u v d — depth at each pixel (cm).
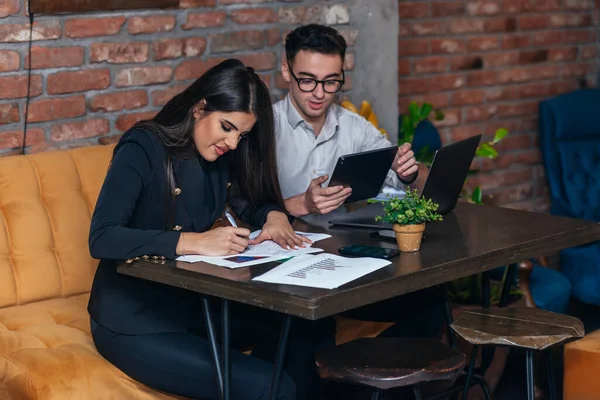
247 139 279
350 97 423
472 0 484
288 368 269
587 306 470
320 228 291
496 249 256
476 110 497
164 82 367
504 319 271
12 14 325
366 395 307
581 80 537
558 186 464
